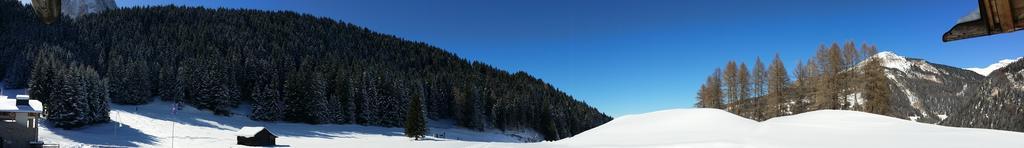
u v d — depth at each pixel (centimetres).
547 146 3122
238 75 11238
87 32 14400
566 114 12631
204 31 16788
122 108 8438
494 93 12731
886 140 2498
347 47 19725
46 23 234
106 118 6688
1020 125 8900
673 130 3391
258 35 18200
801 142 2531
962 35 316
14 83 10725
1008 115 9256
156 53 13375
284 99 9294
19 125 3031
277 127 8212
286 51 15825
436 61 19600
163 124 7044
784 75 5781
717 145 2492
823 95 5172
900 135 2662
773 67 5853
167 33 16500
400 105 10400
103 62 11750
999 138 2425
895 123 3188
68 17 15088
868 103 4797
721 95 6781
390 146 4938
